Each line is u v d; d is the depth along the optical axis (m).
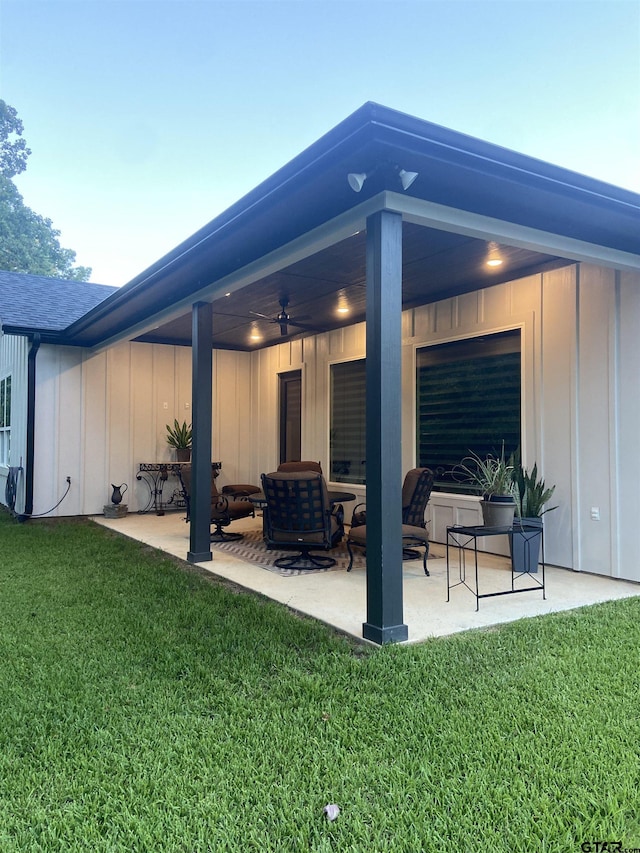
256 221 3.97
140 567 5.38
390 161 3.09
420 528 5.07
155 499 9.55
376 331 3.41
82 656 3.19
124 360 9.41
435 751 2.20
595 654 3.14
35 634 3.55
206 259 4.82
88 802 1.92
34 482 8.60
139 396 9.55
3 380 10.93
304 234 4.08
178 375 9.92
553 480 5.39
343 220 3.70
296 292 6.27
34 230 28.89
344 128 2.91
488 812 1.84
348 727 2.39
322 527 5.28
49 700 2.66
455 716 2.47
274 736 2.32
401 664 3.01
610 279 4.95
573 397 5.22
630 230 4.18
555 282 5.37
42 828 1.80
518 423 5.73
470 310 6.20
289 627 3.64
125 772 2.08
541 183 3.42
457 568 5.32
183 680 2.88
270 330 8.56
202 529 5.73
